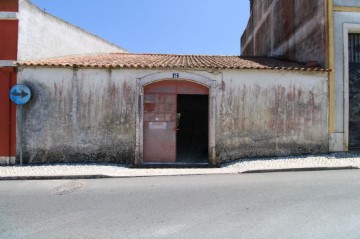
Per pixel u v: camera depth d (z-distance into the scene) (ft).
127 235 12.18
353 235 11.76
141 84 29.96
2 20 30.55
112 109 29.81
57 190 20.04
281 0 46.91
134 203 16.55
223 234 12.07
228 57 45.34
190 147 39.58
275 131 30.73
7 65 30.19
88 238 11.96
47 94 29.35
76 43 47.70
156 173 25.26
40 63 29.19
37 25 35.12
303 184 20.01
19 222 13.85
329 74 31.35
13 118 29.30
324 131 31.17
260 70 30.60
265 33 56.44
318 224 12.88
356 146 32.22
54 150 29.40
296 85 31.04
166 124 30.91
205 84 30.25
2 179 23.65
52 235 12.31
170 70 30.14
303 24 38.04
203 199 17.02
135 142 29.84
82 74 29.63
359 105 32.60
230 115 30.40
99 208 15.75
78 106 29.58
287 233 12.03
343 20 32.22
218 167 28.89
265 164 27.14
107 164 28.84
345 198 16.52
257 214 14.28
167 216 14.30
